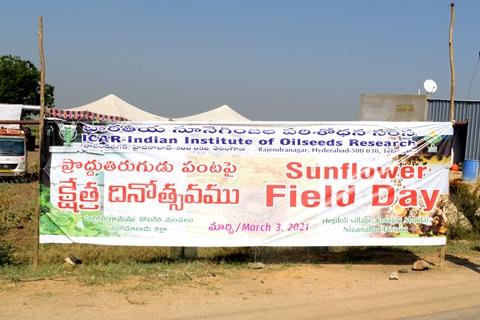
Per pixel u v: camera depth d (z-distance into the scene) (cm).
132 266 930
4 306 703
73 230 928
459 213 1338
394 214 970
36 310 689
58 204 926
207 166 942
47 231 923
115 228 934
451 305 762
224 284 836
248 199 948
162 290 791
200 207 944
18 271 884
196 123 939
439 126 971
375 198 966
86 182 929
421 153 970
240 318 680
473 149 1903
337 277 899
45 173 923
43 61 912
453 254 1115
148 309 705
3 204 1661
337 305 747
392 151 967
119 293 771
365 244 968
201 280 852
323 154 957
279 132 951
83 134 926
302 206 956
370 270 959
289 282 859
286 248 1107
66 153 925
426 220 976
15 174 2567
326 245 962
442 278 916
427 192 974
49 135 923
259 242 951
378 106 1616
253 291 803
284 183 953
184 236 942
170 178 938
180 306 721
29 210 1628
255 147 948
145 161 935
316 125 955
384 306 749
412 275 931
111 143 930
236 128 945
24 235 1334
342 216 962
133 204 935
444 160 975
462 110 1919
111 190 933
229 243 947
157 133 936
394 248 1148
